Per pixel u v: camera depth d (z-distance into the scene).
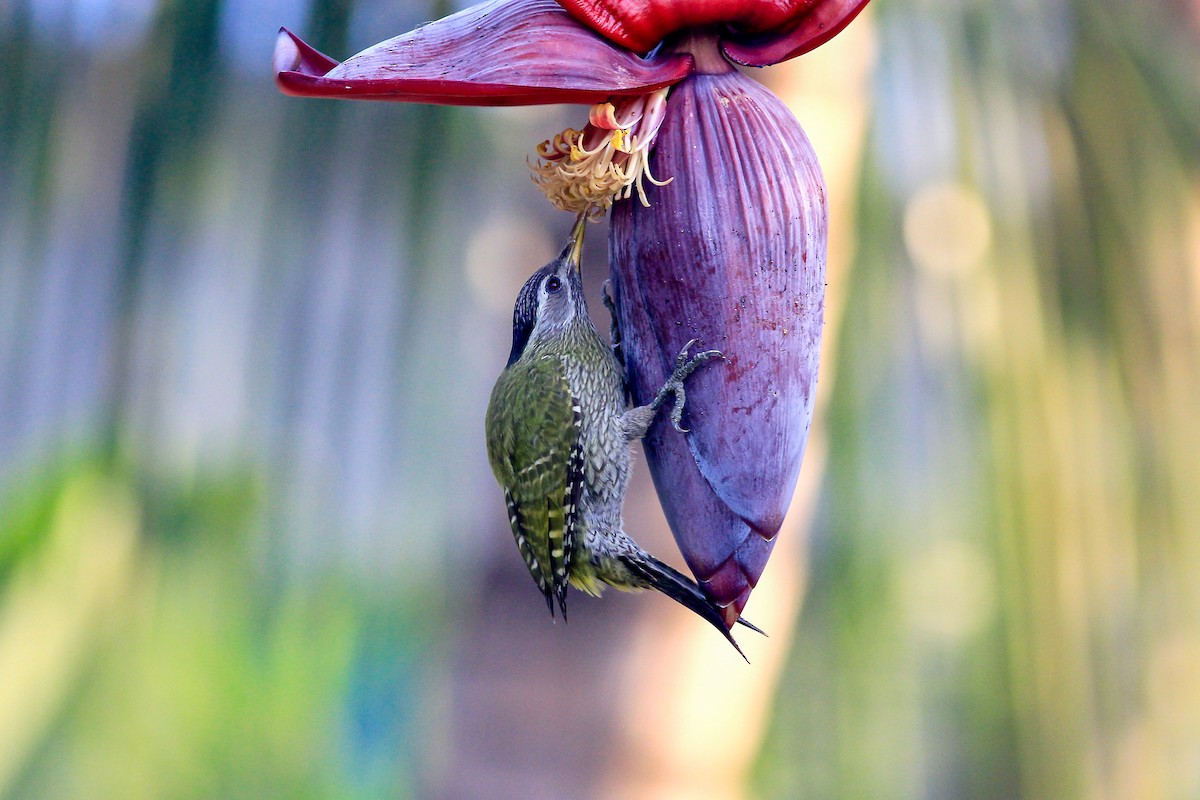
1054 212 4.79
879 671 4.91
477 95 3.92
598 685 5.32
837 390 4.82
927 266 4.72
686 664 5.21
